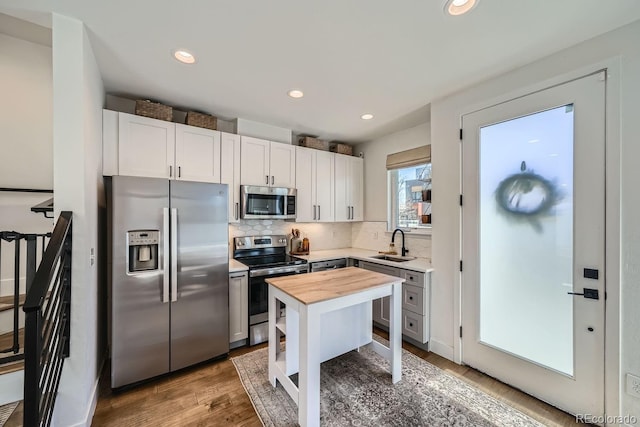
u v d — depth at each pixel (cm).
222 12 146
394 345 213
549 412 181
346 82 226
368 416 178
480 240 227
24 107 220
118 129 231
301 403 169
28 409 106
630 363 156
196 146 274
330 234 423
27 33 209
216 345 246
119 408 185
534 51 182
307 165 359
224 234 252
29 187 221
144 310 210
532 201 197
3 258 213
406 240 354
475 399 194
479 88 228
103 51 181
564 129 181
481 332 227
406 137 355
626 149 157
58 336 143
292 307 182
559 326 185
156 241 215
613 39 161
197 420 175
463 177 239
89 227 170
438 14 147
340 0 137
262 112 294
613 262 161
